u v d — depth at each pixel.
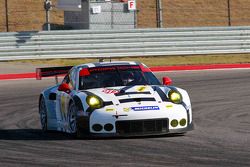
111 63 41.59
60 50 91.19
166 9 132.00
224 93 62.75
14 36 90.56
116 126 36.12
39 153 33.47
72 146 35.31
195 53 93.31
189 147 33.78
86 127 36.69
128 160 30.28
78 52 91.38
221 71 82.94
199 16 133.75
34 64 89.69
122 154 32.06
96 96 37.19
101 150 33.50
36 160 31.23
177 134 38.81
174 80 75.12
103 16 107.12
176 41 93.06
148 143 35.31
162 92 37.91
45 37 90.88
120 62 41.94
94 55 91.50
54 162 30.42
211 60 91.12
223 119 46.72
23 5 135.00
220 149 33.03
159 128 36.38
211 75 78.81
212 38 93.75
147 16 131.50
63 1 103.38
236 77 75.88
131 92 37.62
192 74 80.81
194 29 93.31
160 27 96.12
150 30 92.50
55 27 118.38
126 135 36.09
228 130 40.78
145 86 38.78
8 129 45.31
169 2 138.75
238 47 94.50
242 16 134.88
